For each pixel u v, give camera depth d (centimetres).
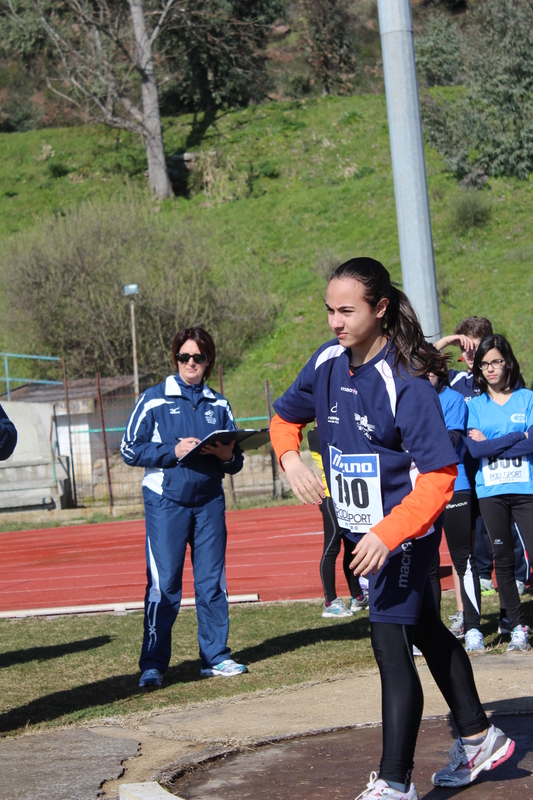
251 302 4919
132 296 4200
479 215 4991
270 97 8869
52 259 5059
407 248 1545
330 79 9250
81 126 8256
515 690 732
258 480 3419
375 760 584
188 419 909
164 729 695
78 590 1705
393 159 1564
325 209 5816
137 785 528
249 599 1356
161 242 5369
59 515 3300
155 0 6825
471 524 952
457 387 1059
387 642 489
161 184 6600
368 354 500
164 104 8325
